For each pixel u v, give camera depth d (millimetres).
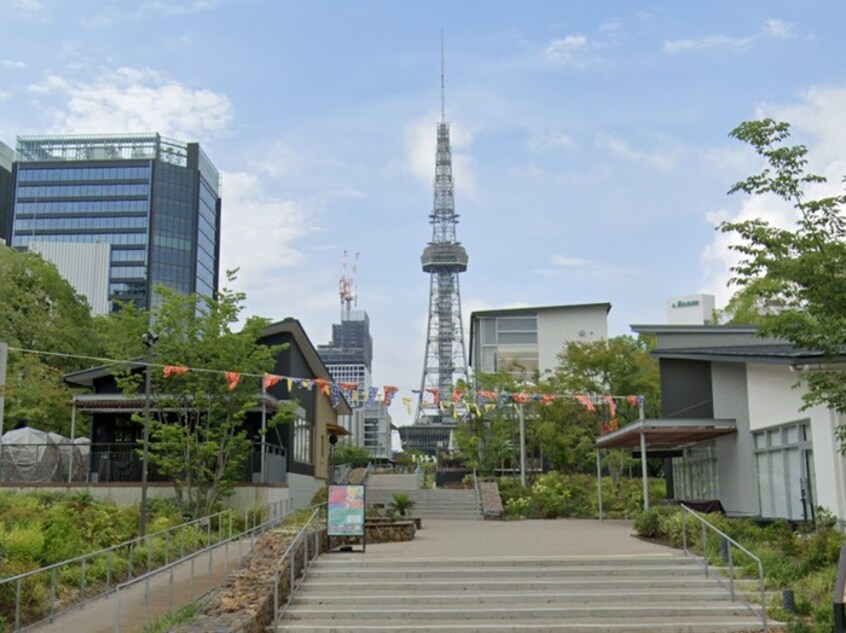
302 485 38656
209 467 28828
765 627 13133
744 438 25484
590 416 44188
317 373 42812
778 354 21375
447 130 178000
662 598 14906
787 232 13867
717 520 19453
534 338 78688
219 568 19484
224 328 29141
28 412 38500
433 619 14047
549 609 14219
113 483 29234
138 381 29297
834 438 19078
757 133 13805
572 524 29188
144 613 14375
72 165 141125
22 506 21969
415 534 23547
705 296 59500
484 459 48812
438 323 166125
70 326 45031
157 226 139375
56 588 15625
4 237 141000
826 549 16172
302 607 14516
